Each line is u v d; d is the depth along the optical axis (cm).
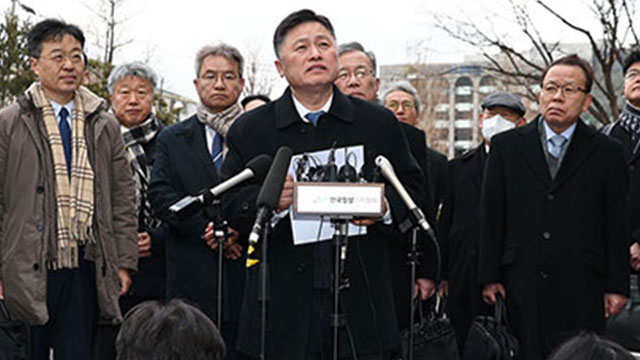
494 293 442
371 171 331
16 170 398
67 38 414
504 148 446
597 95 1848
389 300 336
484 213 443
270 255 332
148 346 217
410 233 423
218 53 487
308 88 330
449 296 534
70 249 399
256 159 330
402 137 351
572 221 423
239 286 450
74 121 416
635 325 514
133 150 532
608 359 195
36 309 385
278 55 338
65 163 406
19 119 405
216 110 488
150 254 501
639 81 533
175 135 482
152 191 466
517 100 555
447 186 543
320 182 292
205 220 443
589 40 1599
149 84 555
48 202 398
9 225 397
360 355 327
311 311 327
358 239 331
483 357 419
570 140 433
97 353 509
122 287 440
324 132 335
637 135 531
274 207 296
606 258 424
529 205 431
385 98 557
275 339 326
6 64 2456
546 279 421
